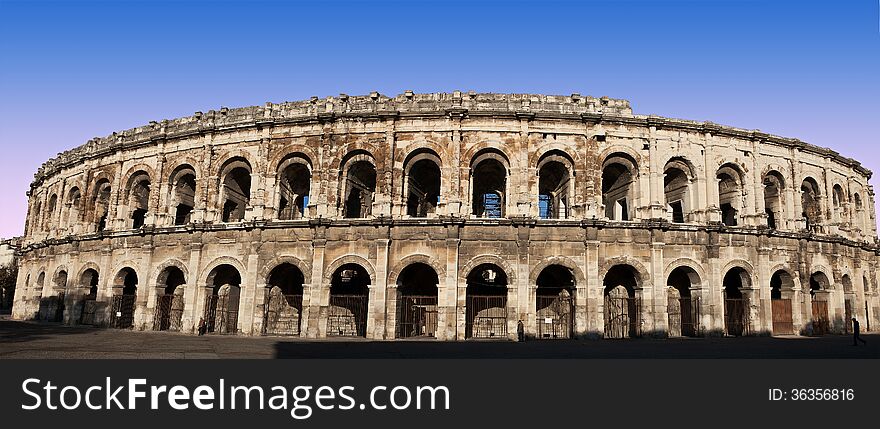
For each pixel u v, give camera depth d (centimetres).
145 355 2788
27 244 6412
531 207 4200
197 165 4716
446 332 3947
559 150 4322
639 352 3147
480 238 4081
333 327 4616
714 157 4528
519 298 3978
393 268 4094
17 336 3731
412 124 4366
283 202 4934
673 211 4991
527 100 4450
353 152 4441
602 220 4091
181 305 4756
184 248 4538
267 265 4272
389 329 4003
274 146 4550
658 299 4072
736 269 4459
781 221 4791
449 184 4238
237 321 4669
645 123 4381
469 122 4344
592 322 3978
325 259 4162
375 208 4250
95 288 5391
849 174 5438
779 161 4812
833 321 4762
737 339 4062
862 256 5362
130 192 5078
